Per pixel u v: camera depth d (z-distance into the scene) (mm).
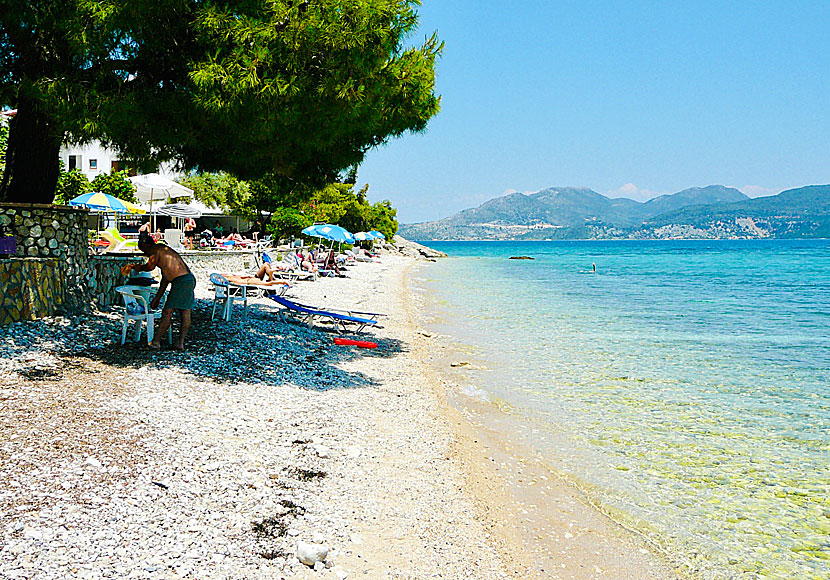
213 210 46875
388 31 10047
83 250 12938
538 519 6574
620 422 10070
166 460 6398
